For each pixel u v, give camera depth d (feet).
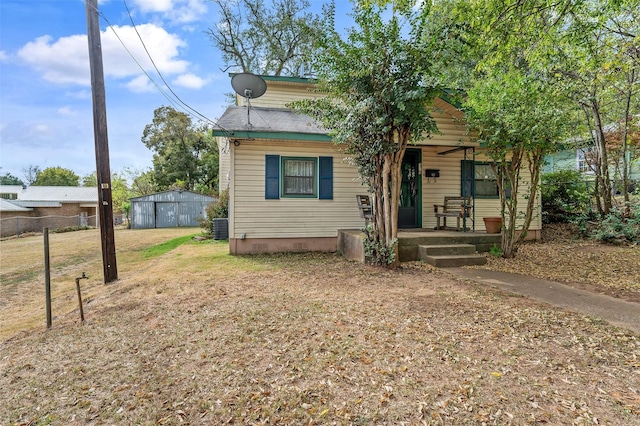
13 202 93.97
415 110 19.13
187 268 22.36
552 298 14.64
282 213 28.12
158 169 103.40
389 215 21.27
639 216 28.78
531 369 8.50
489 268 21.08
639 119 32.86
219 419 6.93
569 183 36.17
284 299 14.83
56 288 20.98
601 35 25.02
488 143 22.57
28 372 9.25
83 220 89.56
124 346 10.59
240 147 27.20
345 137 20.36
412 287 16.52
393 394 7.55
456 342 10.09
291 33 64.49
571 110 28.27
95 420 7.05
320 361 9.10
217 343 10.45
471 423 6.54
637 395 7.33
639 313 12.64
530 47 21.34
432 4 19.36
